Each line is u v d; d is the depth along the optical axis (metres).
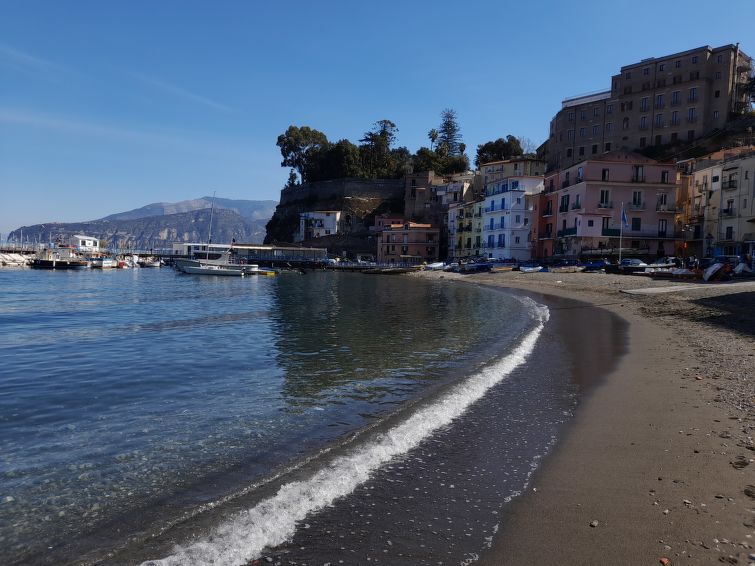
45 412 11.50
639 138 94.06
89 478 7.84
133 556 5.61
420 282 70.19
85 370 16.09
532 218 85.00
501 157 132.00
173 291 53.81
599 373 13.88
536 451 8.33
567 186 74.56
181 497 7.08
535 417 10.16
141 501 7.00
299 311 33.69
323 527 6.05
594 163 68.00
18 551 5.82
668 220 68.81
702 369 13.42
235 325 26.86
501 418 10.12
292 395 12.77
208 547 5.70
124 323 28.19
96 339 22.47
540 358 16.20
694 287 36.31
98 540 6.01
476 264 79.06
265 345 20.52
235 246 125.75
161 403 12.20
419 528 5.98
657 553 5.27
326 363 16.81
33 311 34.72
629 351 16.84
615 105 97.94
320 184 147.12
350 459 8.16
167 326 26.80
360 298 43.78
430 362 16.47
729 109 86.38
